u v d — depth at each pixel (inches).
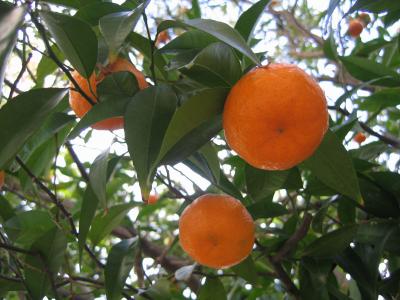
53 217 20.5
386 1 18.0
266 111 11.1
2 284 18.7
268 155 11.9
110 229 21.2
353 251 19.1
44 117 12.9
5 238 20.1
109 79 14.2
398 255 19.1
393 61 26.6
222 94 12.1
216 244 14.9
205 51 12.9
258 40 23.0
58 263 18.1
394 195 19.4
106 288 17.9
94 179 14.9
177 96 14.3
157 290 19.7
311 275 19.0
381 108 24.8
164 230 40.2
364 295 19.1
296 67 11.7
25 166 18.2
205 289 19.9
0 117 12.5
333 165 14.9
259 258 20.4
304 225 18.7
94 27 16.3
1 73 8.9
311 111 11.3
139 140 12.5
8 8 9.9
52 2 16.6
